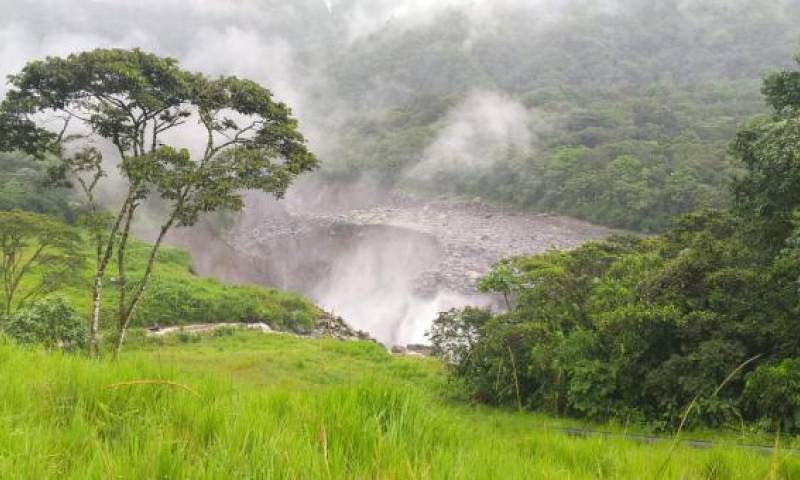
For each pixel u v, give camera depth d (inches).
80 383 198.8
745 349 700.0
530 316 942.4
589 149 3811.5
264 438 146.8
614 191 3270.2
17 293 1568.7
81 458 131.3
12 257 1331.2
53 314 876.0
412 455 155.9
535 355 814.5
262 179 910.4
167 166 964.0
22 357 268.8
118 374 213.9
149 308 1685.5
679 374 706.8
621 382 753.6
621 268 997.8
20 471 117.0
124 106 904.3
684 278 797.9
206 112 941.8
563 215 3558.1
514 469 157.8
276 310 1915.6
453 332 984.3
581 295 968.9
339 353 1339.8
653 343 768.3
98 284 894.4
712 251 801.6
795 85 767.1
